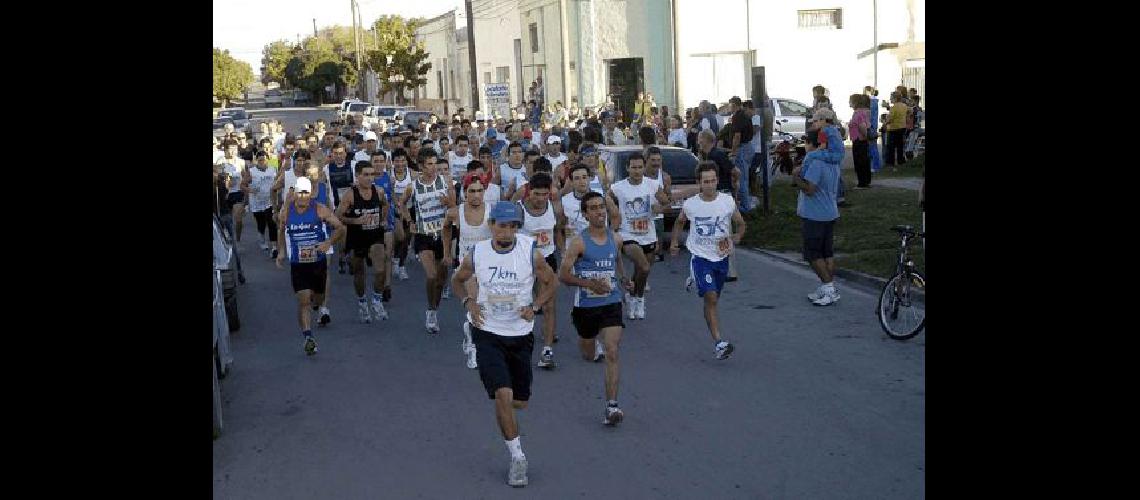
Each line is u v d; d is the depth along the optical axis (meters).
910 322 10.66
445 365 10.68
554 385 9.69
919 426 7.99
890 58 39.19
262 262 18.91
